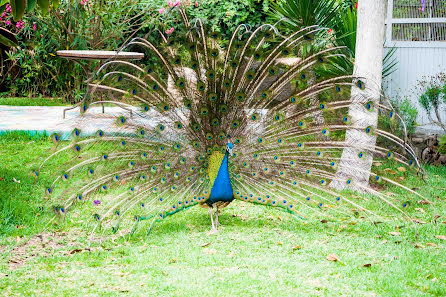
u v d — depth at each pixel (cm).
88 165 639
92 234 617
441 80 1057
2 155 953
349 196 780
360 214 725
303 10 1043
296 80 668
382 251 585
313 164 674
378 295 467
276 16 1098
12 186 792
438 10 1104
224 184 629
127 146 650
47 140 1049
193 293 471
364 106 666
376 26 818
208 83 656
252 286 486
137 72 682
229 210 751
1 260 557
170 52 647
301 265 539
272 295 467
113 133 638
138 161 645
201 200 638
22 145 1014
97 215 617
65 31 1457
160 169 644
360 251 588
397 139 712
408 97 1127
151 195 637
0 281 495
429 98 1012
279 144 668
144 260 555
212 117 655
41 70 1555
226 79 654
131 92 639
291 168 665
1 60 1593
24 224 675
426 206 772
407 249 591
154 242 616
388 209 748
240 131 664
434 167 998
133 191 633
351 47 1073
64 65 1489
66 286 489
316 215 725
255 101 670
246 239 625
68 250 592
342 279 502
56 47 1497
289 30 1041
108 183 630
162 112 646
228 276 510
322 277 510
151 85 643
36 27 1475
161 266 539
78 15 1432
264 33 670
